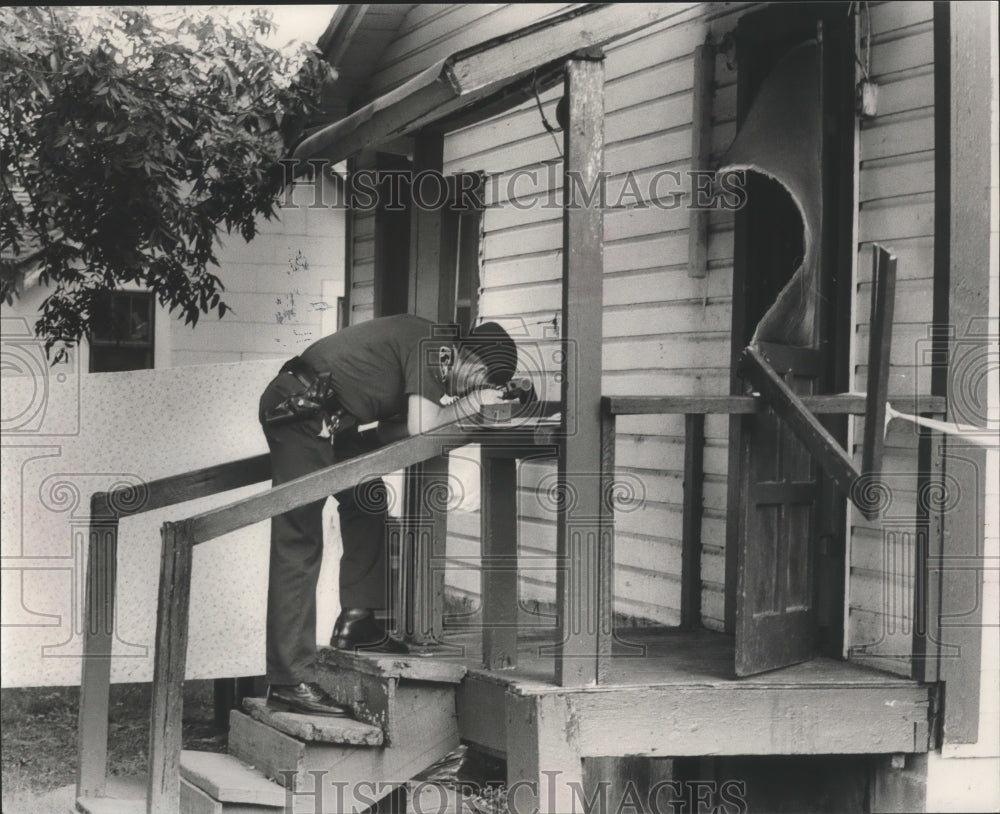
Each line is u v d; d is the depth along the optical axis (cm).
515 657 544
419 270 709
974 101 522
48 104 650
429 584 604
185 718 805
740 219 623
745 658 520
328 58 923
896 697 525
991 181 536
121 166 654
